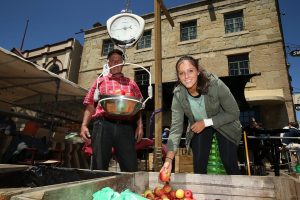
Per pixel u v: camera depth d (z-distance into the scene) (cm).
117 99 206
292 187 143
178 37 1248
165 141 600
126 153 252
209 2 1223
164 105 790
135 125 306
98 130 251
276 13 1073
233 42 1116
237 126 237
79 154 614
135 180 167
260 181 157
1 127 448
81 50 1631
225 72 1088
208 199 170
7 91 843
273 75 989
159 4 446
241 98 704
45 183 192
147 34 1358
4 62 579
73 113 905
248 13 1129
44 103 877
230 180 167
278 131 397
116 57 277
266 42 1046
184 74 221
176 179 183
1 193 90
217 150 251
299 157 545
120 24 263
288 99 938
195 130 230
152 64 1259
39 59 1659
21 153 451
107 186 129
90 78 1448
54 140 575
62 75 1492
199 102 238
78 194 104
